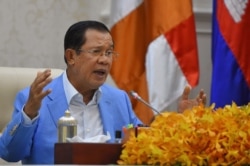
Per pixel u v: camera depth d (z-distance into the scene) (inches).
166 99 405.7
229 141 198.5
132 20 414.9
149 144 201.8
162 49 406.6
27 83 356.8
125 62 412.5
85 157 205.5
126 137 220.5
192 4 417.4
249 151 197.9
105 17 445.1
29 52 442.6
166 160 197.2
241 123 204.8
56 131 275.6
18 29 441.1
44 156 272.7
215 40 406.6
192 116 211.9
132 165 202.1
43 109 279.0
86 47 280.1
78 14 448.1
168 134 203.9
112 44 284.5
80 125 284.0
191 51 409.1
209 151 197.3
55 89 285.3
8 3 439.5
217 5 406.6
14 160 272.1
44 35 444.5
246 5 402.0
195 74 409.1
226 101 399.9
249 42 402.3
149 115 403.2
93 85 280.8
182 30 408.8
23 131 262.1
